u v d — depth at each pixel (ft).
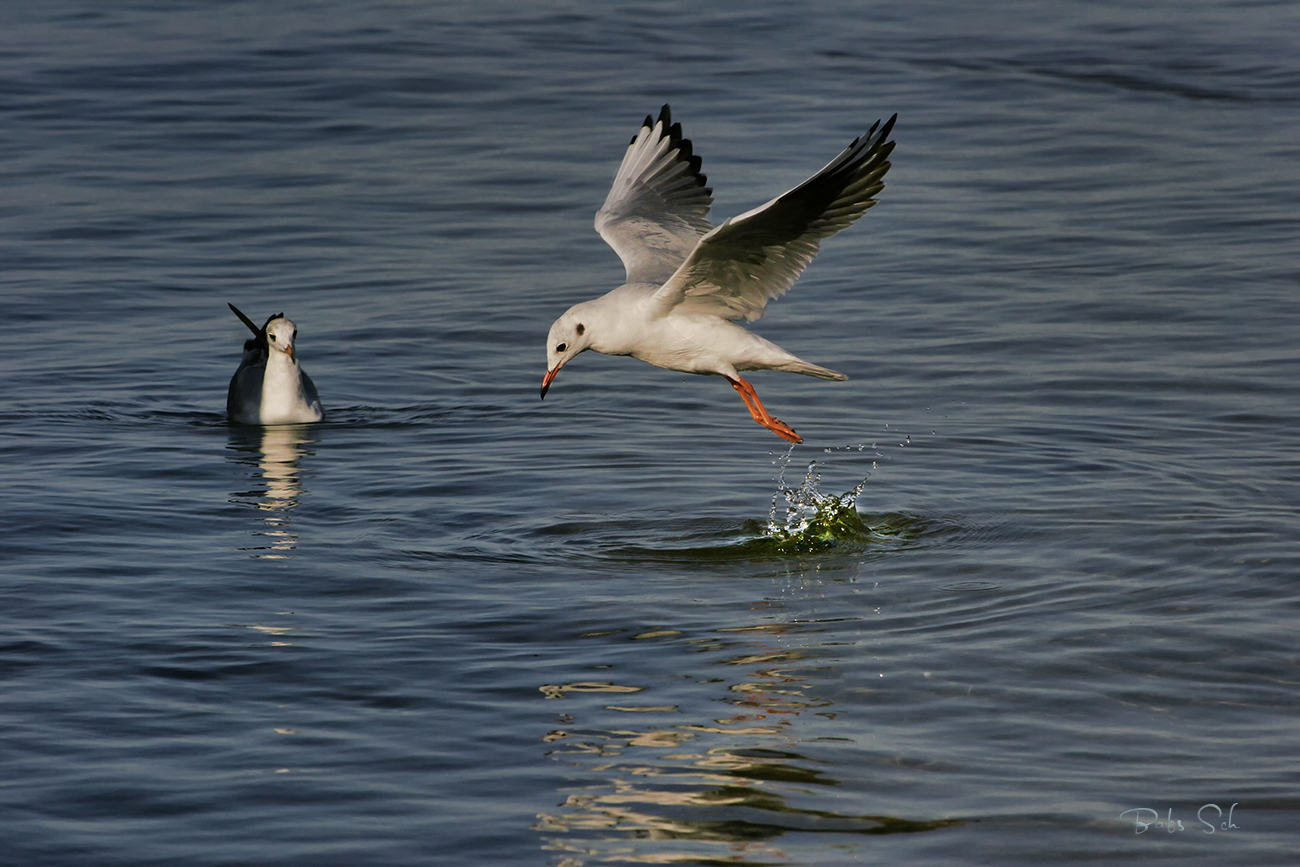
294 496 45.50
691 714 30.17
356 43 110.93
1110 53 109.29
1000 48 110.63
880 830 25.63
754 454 49.34
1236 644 33.06
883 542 40.98
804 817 26.09
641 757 28.32
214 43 110.73
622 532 42.14
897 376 57.41
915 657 32.81
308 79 102.47
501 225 78.43
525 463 48.73
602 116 94.89
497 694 31.19
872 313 65.05
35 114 94.43
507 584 37.93
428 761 28.22
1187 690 30.89
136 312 66.59
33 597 36.55
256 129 92.84
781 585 37.73
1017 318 63.36
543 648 33.68
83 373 59.11
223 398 57.21
